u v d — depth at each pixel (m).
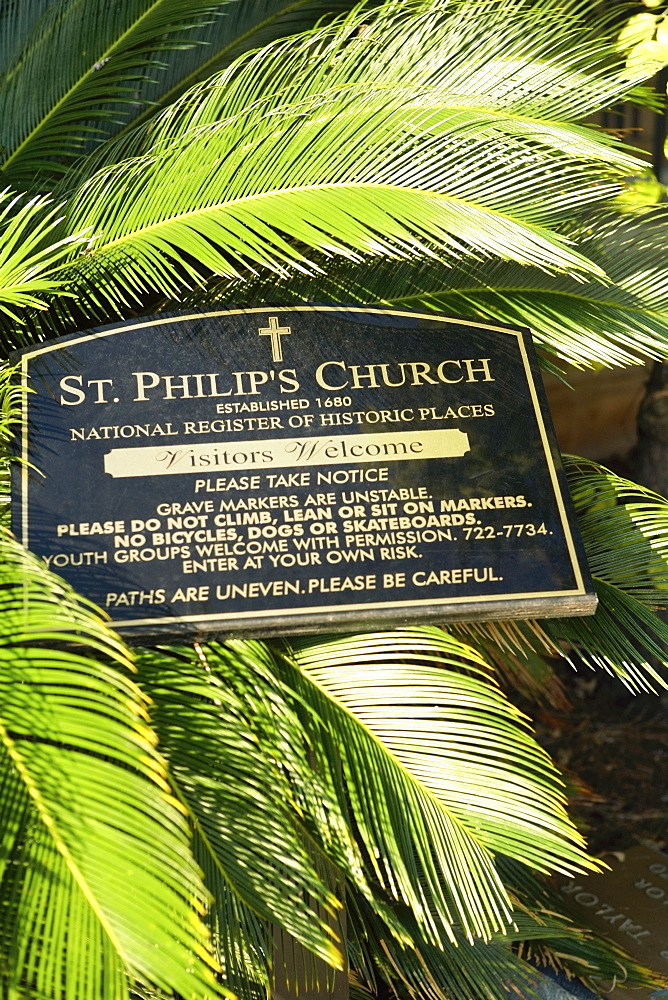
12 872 1.20
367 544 1.67
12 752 1.21
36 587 1.36
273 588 1.61
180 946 1.11
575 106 2.07
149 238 1.90
